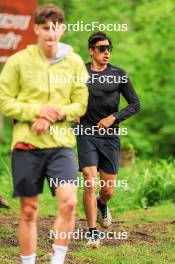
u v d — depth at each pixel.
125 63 51.88
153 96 54.94
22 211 12.33
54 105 12.19
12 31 28.86
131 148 29.86
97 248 16.19
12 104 12.05
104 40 15.96
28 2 28.80
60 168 12.13
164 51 52.75
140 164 28.86
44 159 12.15
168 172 25.80
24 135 12.07
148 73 53.16
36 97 12.14
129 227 19.17
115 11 51.06
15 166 12.18
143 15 49.09
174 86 55.03
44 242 16.73
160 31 50.53
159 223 19.98
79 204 22.66
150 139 55.34
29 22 28.83
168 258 15.72
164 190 24.64
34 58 12.15
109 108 16.12
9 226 18.48
